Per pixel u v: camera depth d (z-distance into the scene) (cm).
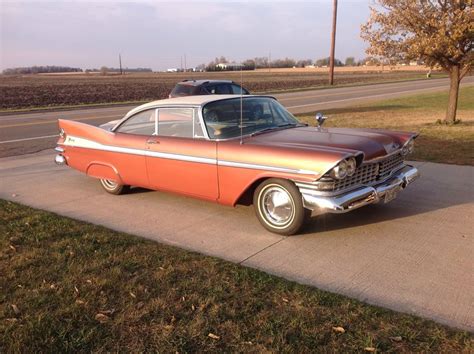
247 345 288
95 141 648
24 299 350
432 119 1425
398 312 324
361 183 479
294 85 4281
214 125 529
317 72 9850
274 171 463
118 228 525
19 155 1022
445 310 328
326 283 375
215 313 326
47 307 338
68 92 4103
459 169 746
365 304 334
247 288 362
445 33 1155
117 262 416
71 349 289
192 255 431
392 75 7031
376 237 471
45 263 416
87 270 399
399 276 383
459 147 922
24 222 533
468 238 460
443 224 502
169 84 5634
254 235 491
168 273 391
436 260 411
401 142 525
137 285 370
